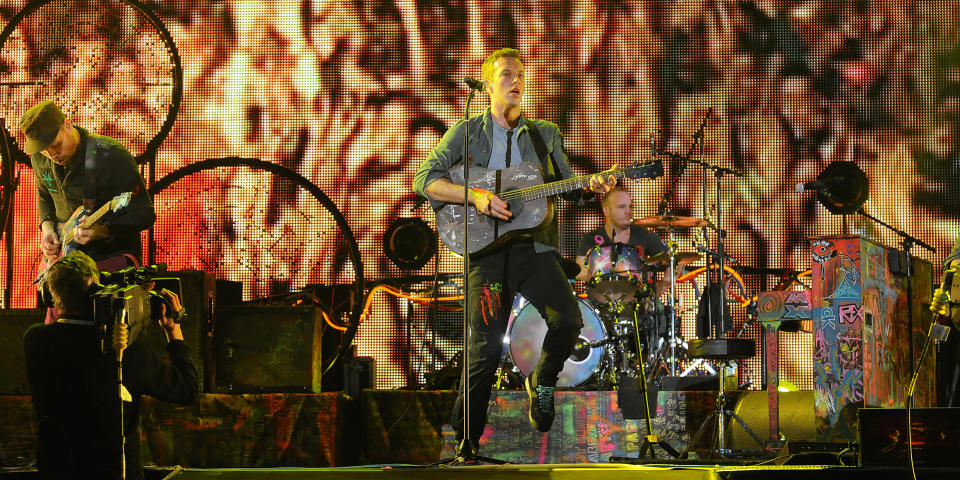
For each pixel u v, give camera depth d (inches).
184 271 374.0
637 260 471.8
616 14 553.3
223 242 545.0
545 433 373.1
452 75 557.0
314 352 384.5
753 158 547.5
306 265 546.3
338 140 556.4
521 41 555.2
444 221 323.6
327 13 561.0
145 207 344.5
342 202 553.0
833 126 546.9
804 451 308.8
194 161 552.7
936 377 388.8
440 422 382.6
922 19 546.6
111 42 547.2
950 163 542.3
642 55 552.4
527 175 319.0
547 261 316.5
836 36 549.3
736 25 551.5
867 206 542.6
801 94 549.0
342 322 474.6
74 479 243.3
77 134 343.0
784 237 544.4
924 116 544.7
